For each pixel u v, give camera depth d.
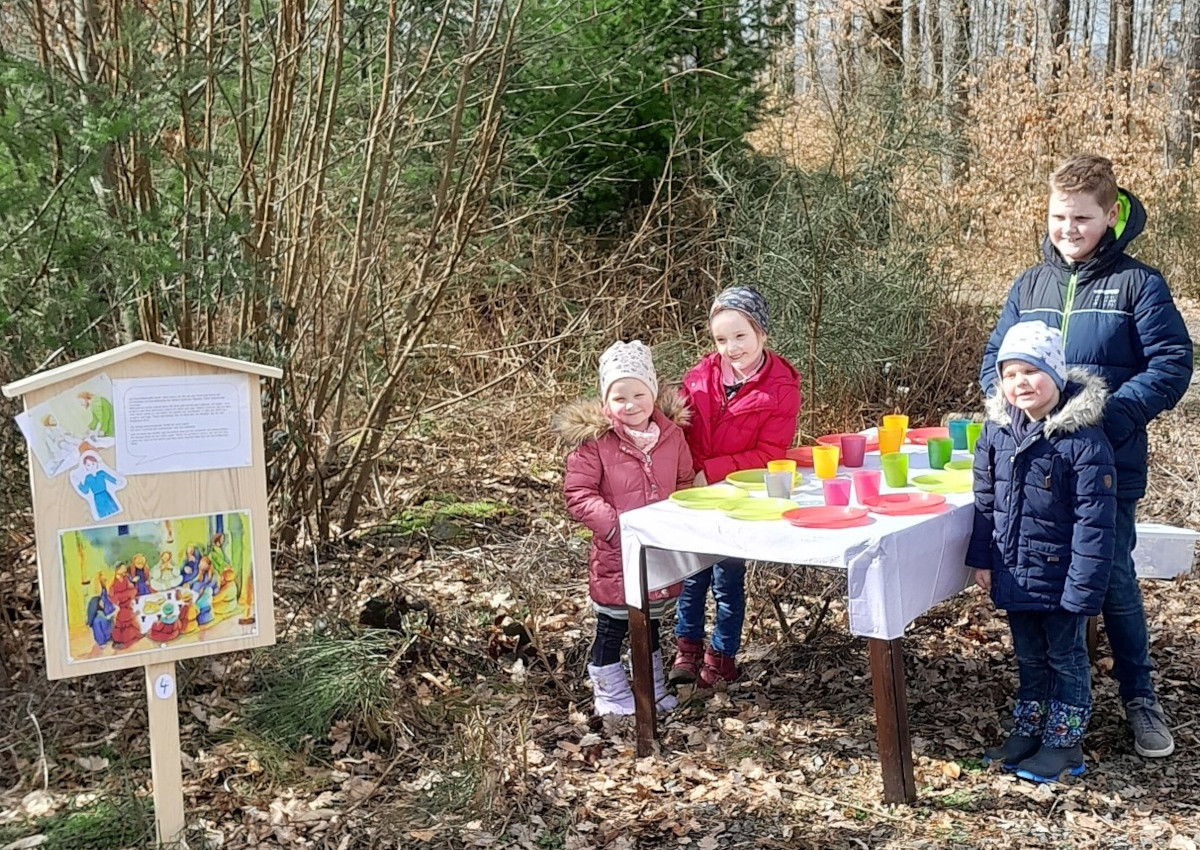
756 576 4.82
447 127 6.04
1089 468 3.20
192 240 4.38
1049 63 12.04
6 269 3.47
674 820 3.24
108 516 2.69
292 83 4.78
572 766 3.59
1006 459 3.34
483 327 8.05
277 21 5.02
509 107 7.91
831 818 3.25
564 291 8.25
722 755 3.66
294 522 5.29
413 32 5.41
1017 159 10.85
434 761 3.53
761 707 4.02
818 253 7.36
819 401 7.84
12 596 4.13
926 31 15.11
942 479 3.79
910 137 8.66
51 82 3.58
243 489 2.83
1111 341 3.46
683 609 4.24
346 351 5.29
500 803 3.29
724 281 8.41
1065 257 3.58
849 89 8.89
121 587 2.72
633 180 8.31
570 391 7.29
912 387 8.34
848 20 10.52
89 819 3.05
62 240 3.59
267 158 4.87
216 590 2.82
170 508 2.75
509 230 7.79
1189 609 4.83
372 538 5.58
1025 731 3.54
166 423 2.73
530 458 7.00
